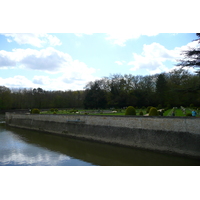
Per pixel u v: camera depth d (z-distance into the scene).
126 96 72.06
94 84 81.19
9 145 26.52
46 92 102.38
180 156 17.92
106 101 76.69
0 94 79.38
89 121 27.88
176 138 18.56
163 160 18.09
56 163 18.30
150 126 20.75
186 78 62.34
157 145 19.78
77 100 100.81
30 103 91.25
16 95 89.56
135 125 22.12
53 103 95.50
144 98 70.88
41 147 25.17
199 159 16.72
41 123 38.31
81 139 28.50
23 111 80.19
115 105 72.69
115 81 78.44
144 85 74.81
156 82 67.88
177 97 58.25
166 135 19.33
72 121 30.83
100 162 18.27
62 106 96.75
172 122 19.06
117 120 24.09
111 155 20.59
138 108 69.25
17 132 38.44
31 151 23.14
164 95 63.53
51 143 27.53
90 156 20.53
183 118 18.31
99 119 26.39
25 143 27.81
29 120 42.19
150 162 17.67
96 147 24.25
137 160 18.47
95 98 77.38
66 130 31.73
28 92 95.00
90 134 27.25
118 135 23.62
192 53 23.34
